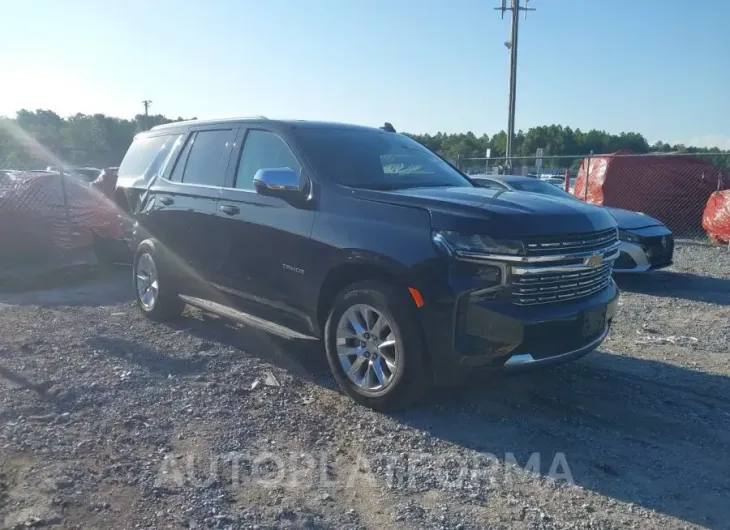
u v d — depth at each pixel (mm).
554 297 4551
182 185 6691
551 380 5551
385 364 4770
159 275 6984
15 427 4402
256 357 5984
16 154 45719
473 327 4359
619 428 4664
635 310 8516
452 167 6414
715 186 17141
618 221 10453
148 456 4078
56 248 11750
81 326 7000
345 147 5734
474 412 4848
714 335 7266
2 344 6289
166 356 5953
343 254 4875
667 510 3633
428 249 4457
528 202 4711
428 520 3471
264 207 5590
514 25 27703
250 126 6160
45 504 3473
